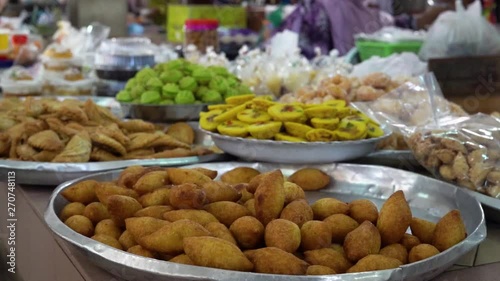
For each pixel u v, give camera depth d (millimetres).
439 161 1256
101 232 913
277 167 1343
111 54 2424
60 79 2527
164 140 1533
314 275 729
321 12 3453
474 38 2979
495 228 1101
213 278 707
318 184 1277
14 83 2490
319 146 1254
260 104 1395
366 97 1670
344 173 1314
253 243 843
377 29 3525
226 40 3561
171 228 811
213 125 1399
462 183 1198
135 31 4410
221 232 833
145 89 1903
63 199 1058
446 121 1390
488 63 2881
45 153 1396
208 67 2043
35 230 1143
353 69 2387
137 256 765
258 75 2291
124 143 1482
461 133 1254
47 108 1617
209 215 879
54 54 2586
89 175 1189
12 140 1464
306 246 835
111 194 965
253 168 1322
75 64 2637
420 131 1345
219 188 939
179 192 895
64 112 1562
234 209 903
